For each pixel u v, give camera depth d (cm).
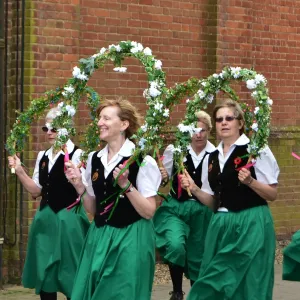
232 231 817
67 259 896
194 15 1296
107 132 729
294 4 1456
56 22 1095
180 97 871
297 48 1466
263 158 810
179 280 1001
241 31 1345
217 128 833
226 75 833
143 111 1238
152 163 725
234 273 812
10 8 1084
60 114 797
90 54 1166
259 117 791
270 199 817
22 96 1077
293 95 1464
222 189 824
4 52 1089
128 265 718
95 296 714
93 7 1167
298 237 877
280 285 1137
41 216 905
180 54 1280
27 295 1048
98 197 738
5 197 1098
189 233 1007
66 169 792
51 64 1094
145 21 1234
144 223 734
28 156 1077
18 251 1095
